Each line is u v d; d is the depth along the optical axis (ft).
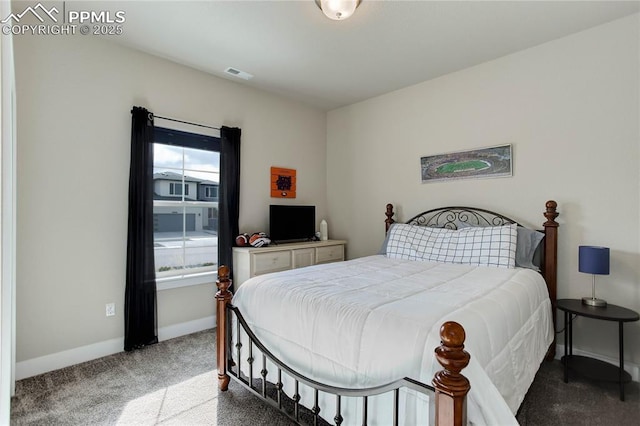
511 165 9.16
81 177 7.89
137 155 8.55
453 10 7.03
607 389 6.77
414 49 8.80
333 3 6.18
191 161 10.27
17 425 5.46
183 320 9.81
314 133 14.02
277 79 10.89
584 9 7.04
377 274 7.22
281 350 5.59
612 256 7.57
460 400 3.13
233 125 11.07
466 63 9.71
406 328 4.17
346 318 4.75
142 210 8.64
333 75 10.57
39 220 7.30
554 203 8.18
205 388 6.69
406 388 4.02
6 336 3.27
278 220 11.87
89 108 8.03
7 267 3.27
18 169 7.02
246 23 7.54
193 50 8.85
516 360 4.91
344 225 13.84
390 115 12.17
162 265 9.62
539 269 8.29
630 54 7.32
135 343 8.55
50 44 7.45
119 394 6.43
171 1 6.72
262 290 6.27
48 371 7.36
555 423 5.63
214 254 10.91
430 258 9.23
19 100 7.03
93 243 8.08
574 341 8.21
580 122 8.01
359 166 13.28
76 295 7.81
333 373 4.72
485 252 8.35
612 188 7.59
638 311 7.25
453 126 10.39
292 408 5.98
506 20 7.43
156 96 9.21
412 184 11.55
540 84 8.63
